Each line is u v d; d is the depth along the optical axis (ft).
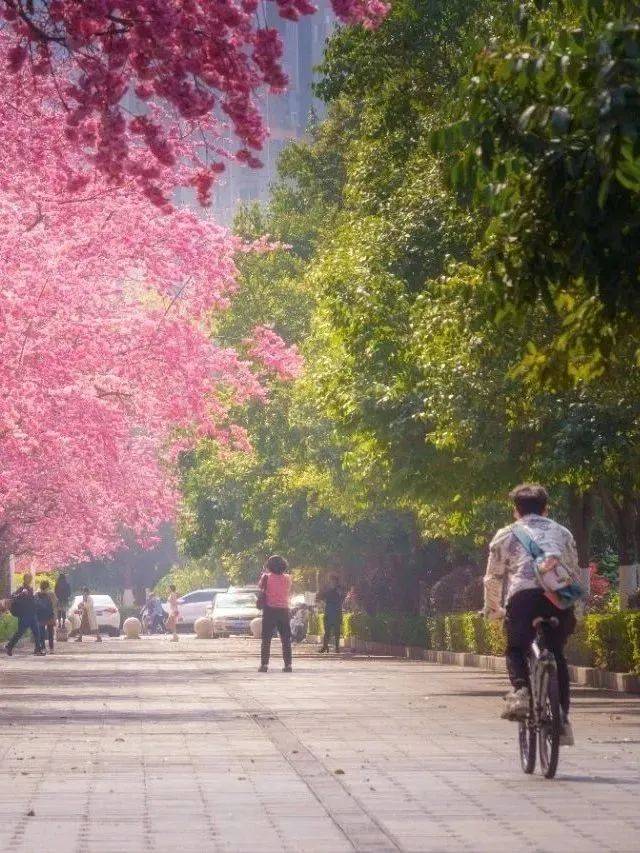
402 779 50.83
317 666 154.30
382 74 117.29
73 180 93.81
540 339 91.76
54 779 51.16
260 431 225.56
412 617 192.03
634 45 36.42
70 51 51.62
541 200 44.62
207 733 70.03
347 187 127.03
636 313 43.96
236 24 48.96
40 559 276.41
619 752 58.59
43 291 119.44
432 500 119.44
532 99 43.73
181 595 461.37
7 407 121.49
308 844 37.17
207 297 137.69
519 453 108.06
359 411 117.08
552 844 36.83
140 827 40.11
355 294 117.29
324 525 224.33
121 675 134.72
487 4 106.52
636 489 103.76
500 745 63.00
